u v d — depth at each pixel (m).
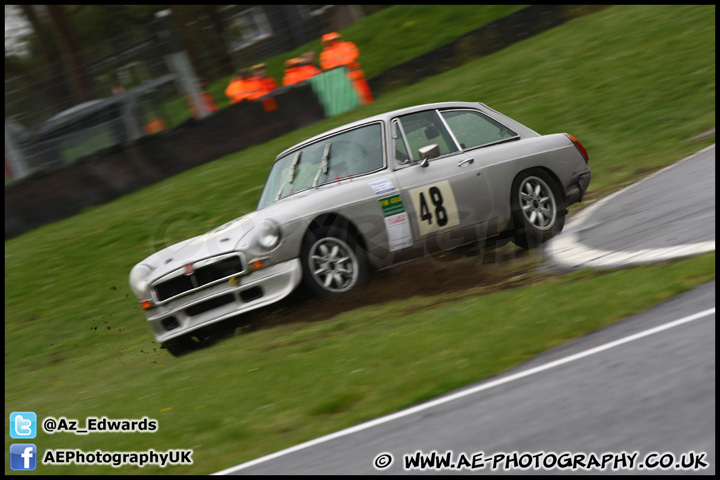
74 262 44.19
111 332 34.00
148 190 55.66
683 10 64.94
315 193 23.28
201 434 15.72
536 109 53.03
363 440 12.96
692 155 36.16
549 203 27.20
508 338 16.34
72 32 119.44
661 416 10.62
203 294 22.56
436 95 61.16
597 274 20.09
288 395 16.66
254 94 65.12
